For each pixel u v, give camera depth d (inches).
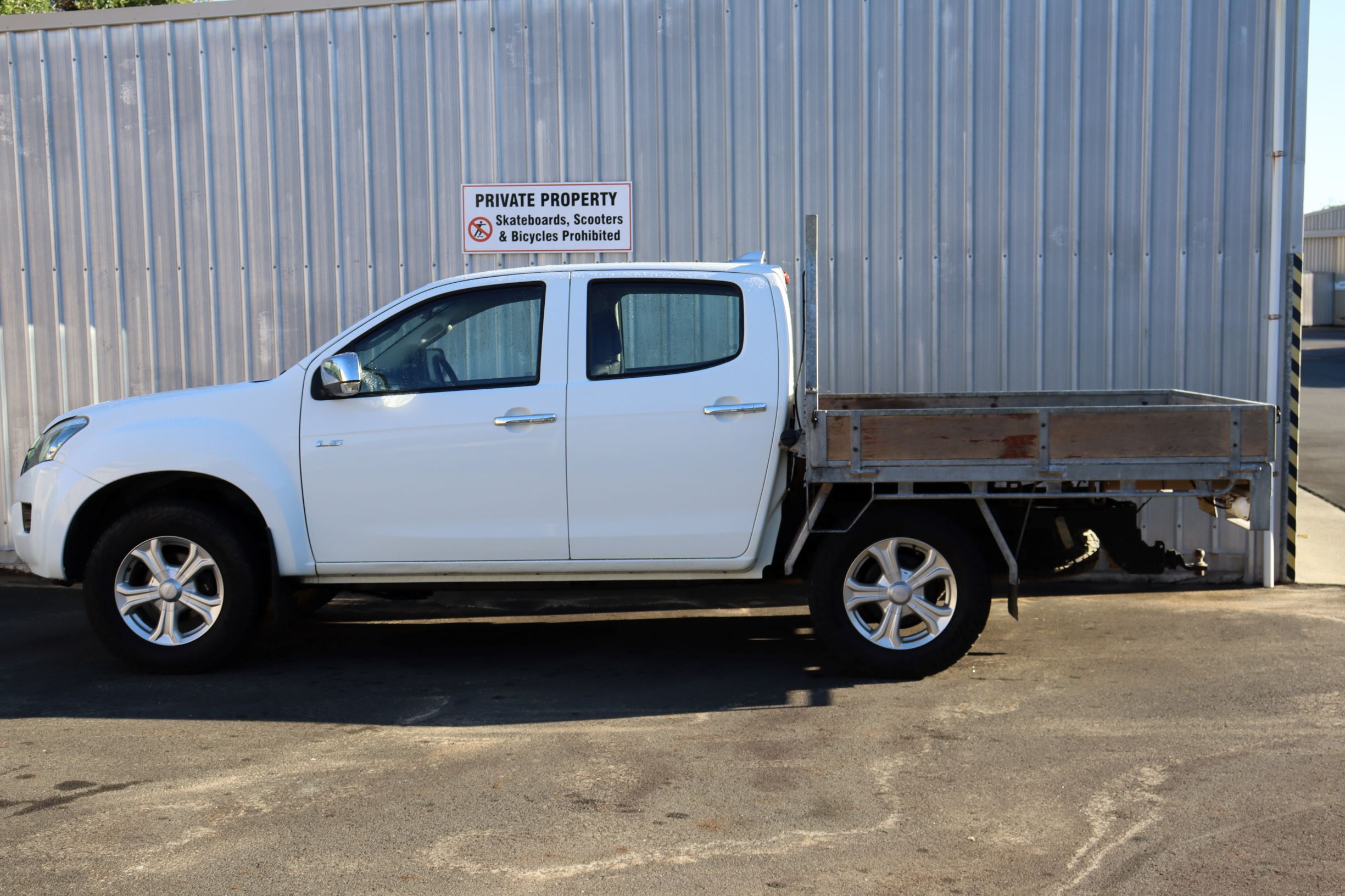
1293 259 300.0
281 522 224.7
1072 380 308.3
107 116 335.6
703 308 223.9
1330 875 135.6
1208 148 301.0
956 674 224.5
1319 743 180.9
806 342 216.5
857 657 218.8
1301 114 297.0
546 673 234.1
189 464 225.5
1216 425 209.5
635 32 315.9
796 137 312.2
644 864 140.3
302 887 134.9
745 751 181.3
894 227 310.8
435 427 223.0
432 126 324.2
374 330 229.5
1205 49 299.0
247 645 237.8
